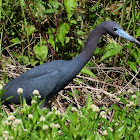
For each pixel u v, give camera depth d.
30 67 11.30
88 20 11.57
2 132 6.48
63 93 10.43
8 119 6.57
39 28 11.07
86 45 9.41
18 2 11.31
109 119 9.58
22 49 11.56
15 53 11.24
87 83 10.98
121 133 6.76
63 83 9.28
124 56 11.38
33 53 11.45
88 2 11.45
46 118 6.93
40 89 9.04
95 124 6.98
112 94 10.27
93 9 11.53
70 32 11.11
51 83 9.06
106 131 6.77
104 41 11.70
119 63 11.39
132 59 10.98
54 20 11.37
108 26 9.26
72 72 9.26
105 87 10.93
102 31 9.35
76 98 10.34
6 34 11.30
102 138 6.72
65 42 11.02
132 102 7.53
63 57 11.31
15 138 6.41
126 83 11.12
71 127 6.75
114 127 6.80
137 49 10.84
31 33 11.03
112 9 11.20
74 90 10.52
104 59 11.37
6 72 10.61
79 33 11.02
